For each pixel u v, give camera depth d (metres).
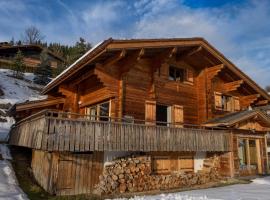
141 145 11.09
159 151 12.23
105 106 13.83
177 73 16.17
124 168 10.97
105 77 12.52
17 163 13.85
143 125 11.35
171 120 14.96
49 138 8.91
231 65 16.44
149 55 14.02
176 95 15.41
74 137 9.42
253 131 16.23
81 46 48.31
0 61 44.69
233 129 15.26
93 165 10.74
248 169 15.91
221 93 17.81
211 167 14.45
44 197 9.12
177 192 10.96
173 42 13.28
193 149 12.97
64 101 16.56
